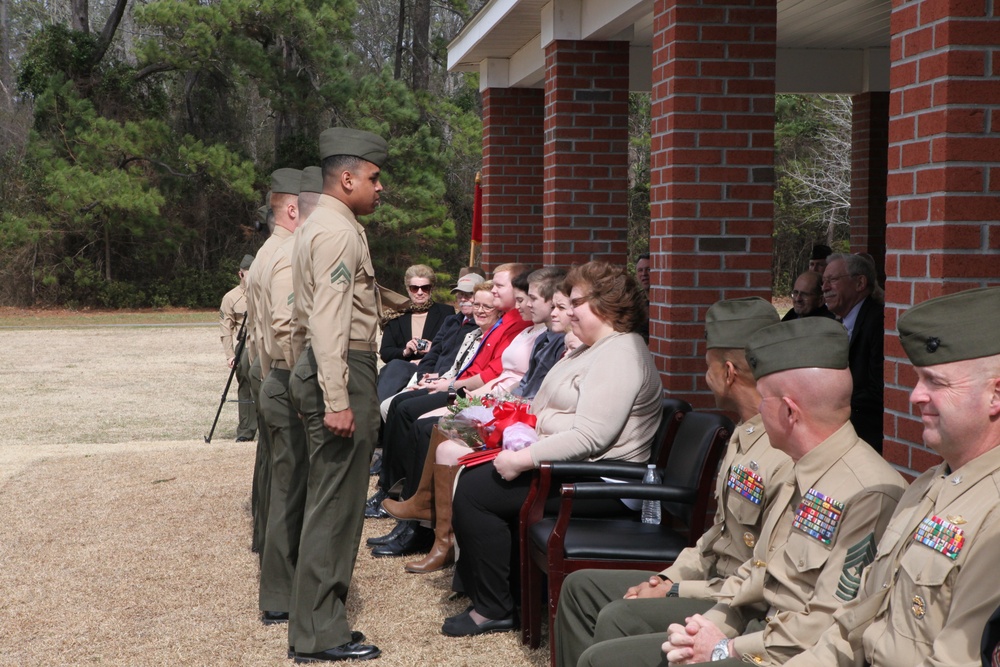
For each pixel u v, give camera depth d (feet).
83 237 97.25
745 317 10.13
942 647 6.70
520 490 14.35
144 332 76.54
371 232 99.04
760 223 17.31
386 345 25.73
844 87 31.27
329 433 13.87
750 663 8.46
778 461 9.59
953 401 6.95
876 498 8.24
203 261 103.30
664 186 17.61
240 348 30.45
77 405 40.55
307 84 95.09
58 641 14.69
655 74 18.19
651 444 14.44
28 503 22.97
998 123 9.95
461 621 14.78
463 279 24.26
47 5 135.54
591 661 9.58
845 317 18.70
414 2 115.03
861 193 32.27
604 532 13.12
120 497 23.49
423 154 97.09
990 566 6.63
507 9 26.50
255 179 94.73
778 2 23.90
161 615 15.79
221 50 92.32
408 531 18.76
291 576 15.49
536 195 33.73
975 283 10.04
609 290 14.47
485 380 20.52
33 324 83.51
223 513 22.00
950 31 9.89
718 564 10.52
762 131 17.21
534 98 33.55
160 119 95.40
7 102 115.96
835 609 8.14
